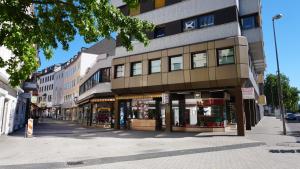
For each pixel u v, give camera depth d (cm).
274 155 1050
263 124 3431
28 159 988
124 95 2769
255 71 3434
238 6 2228
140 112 2705
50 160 970
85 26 662
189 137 1862
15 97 2348
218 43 2028
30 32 620
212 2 2167
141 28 702
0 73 1611
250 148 1270
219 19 2105
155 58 2439
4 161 942
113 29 675
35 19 606
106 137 1919
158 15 2514
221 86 2022
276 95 9050
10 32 596
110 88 2959
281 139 1630
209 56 2061
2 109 1908
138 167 842
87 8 644
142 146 1391
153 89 2452
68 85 6262
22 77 662
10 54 1805
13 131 2373
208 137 1834
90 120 3438
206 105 2292
